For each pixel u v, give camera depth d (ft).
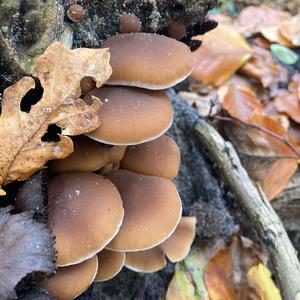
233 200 0.98
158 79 0.58
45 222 0.56
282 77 1.23
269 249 0.83
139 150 0.68
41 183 0.57
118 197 0.59
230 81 1.22
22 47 0.56
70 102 0.56
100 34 0.68
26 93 0.58
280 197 1.01
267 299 0.84
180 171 0.93
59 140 0.63
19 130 0.56
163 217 0.62
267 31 1.33
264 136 1.04
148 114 0.58
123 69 0.58
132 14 0.67
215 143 0.93
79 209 0.57
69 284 0.57
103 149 0.61
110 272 0.65
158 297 0.85
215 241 0.89
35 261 0.52
